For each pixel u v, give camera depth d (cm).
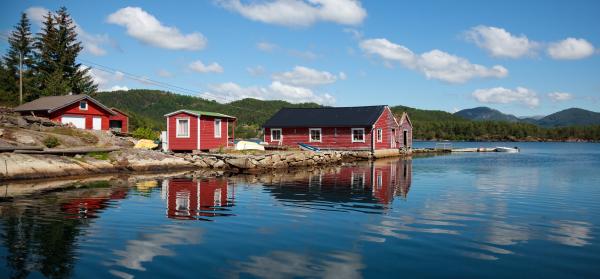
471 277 780
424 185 2125
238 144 3719
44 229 1084
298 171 2981
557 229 1162
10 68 6288
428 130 15550
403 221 1234
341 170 3069
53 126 3456
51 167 2295
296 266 826
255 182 2208
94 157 2647
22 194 1677
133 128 6325
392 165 3625
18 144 2603
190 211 1352
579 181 2381
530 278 779
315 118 4812
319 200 1606
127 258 857
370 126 4481
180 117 3484
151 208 1395
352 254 906
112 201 1523
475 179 2453
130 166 2711
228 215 1296
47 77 6038
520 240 1040
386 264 844
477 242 1015
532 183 2261
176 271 787
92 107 4347
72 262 828
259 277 764
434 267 830
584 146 11112
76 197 1606
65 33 6462
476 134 15575
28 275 755
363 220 1241
